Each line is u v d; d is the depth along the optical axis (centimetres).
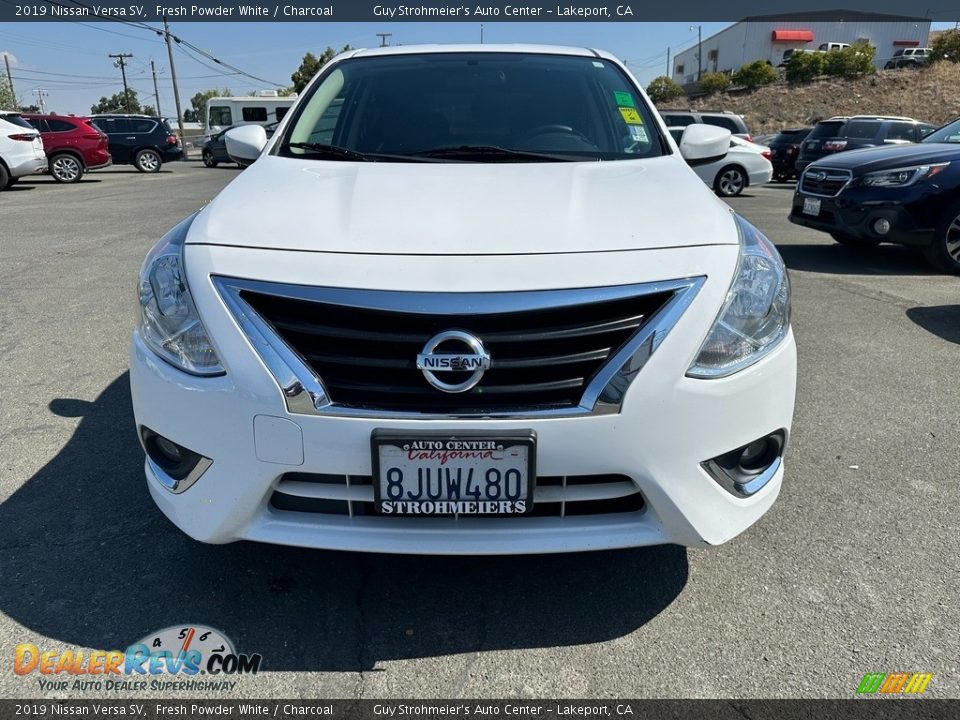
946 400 339
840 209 625
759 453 190
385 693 173
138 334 190
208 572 213
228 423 170
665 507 173
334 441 165
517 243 175
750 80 4475
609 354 166
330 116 285
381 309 163
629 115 285
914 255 693
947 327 452
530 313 163
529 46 328
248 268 171
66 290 531
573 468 166
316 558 220
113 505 247
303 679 176
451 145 268
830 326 452
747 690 173
